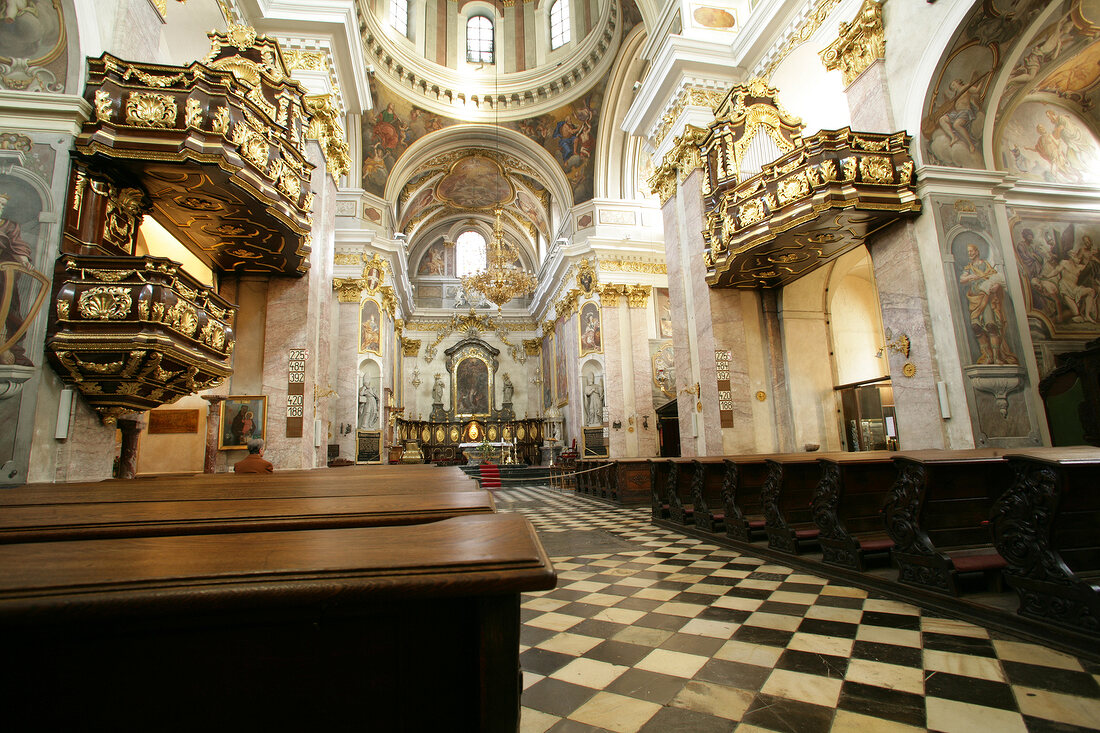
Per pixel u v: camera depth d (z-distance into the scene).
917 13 7.21
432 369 27.62
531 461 25.50
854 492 4.88
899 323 7.40
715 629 3.49
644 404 17.69
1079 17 6.83
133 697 0.97
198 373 5.86
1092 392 7.68
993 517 3.43
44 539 1.46
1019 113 8.91
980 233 7.14
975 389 6.66
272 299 8.28
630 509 10.21
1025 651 2.93
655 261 18.80
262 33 8.88
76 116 5.09
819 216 7.25
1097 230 8.90
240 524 1.59
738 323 9.96
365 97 10.64
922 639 3.16
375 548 1.10
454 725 1.06
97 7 5.46
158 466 7.78
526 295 29.66
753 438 9.65
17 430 4.53
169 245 8.31
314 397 8.43
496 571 0.97
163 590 0.87
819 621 3.54
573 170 20.14
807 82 9.82
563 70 18.83
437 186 24.16
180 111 5.38
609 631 3.54
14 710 0.93
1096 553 3.24
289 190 6.71
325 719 1.02
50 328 4.77
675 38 10.31
